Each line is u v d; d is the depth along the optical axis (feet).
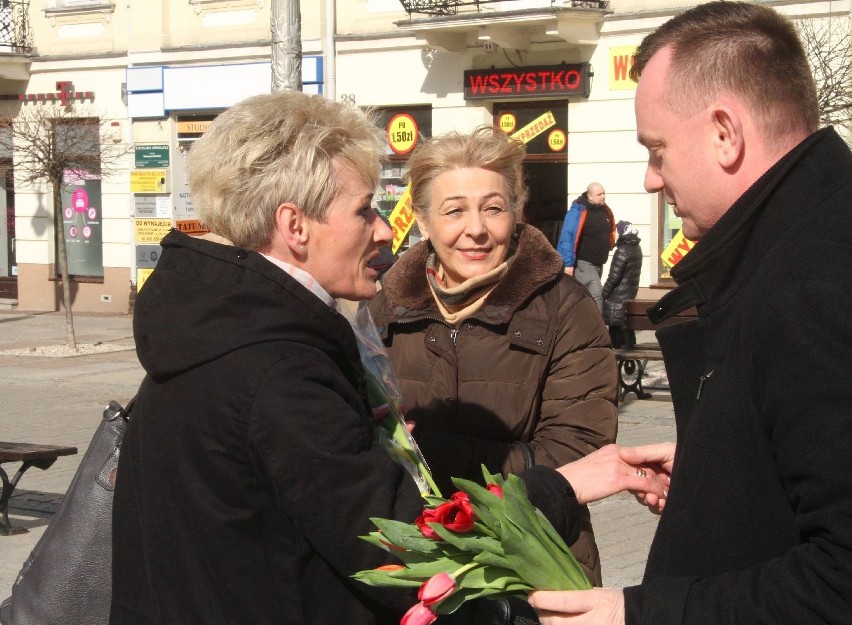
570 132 51.44
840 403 4.94
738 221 5.76
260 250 6.85
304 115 6.87
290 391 6.18
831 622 4.88
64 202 68.54
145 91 64.13
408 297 10.01
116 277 66.64
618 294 40.29
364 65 57.36
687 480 5.85
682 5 47.70
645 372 40.34
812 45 35.53
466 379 9.68
